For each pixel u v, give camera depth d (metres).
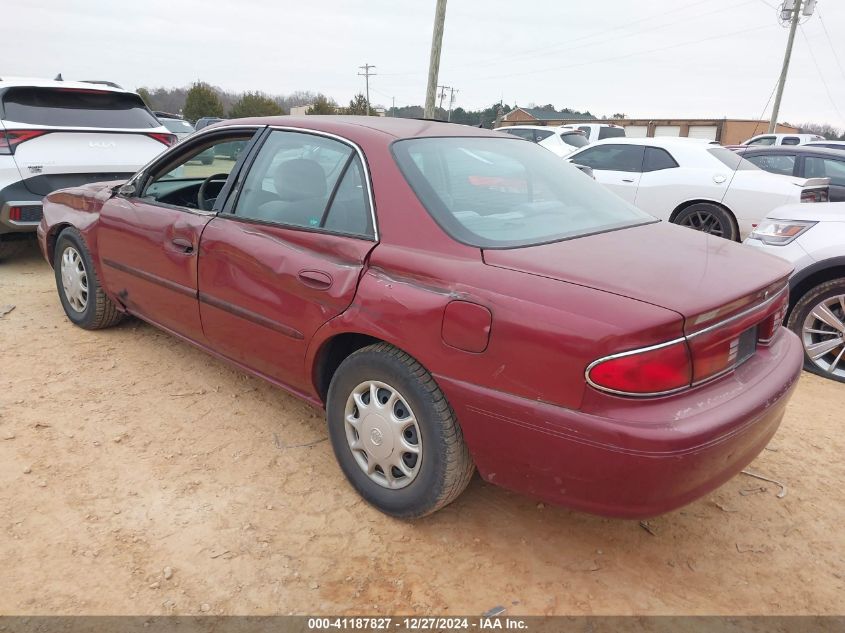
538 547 2.63
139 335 4.59
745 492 3.07
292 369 2.98
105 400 3.63
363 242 2.64
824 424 3.75
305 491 2.91
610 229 2.81
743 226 7.78
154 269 3.68
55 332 4.59
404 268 2.47
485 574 2.46
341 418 2.79
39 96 6.01
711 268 2.39
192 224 3.38
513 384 2.16
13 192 5.60
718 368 2.18
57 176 5.84
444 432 2.41
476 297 2.23
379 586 2.38
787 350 2.64
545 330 2.08
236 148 3.51
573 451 2.08
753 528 2.81
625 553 2.62
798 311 4.48
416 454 2.54
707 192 7.98
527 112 58.06
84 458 3.07
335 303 2.65
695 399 2.08
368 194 2.70
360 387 2.69
